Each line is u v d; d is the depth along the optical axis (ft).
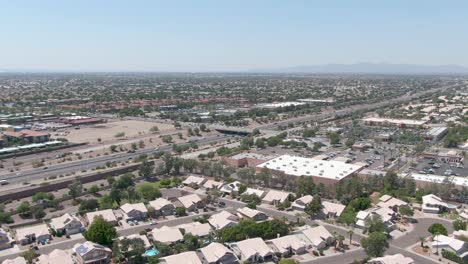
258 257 395.34
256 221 483.92
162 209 515.09
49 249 418.92
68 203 564.30
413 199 572.51
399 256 376.89
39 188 609.01
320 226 449.48
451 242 410.93
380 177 624.18
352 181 585.22
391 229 470.80
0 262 390.83
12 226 473.26
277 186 633.20
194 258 375.66
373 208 515.50
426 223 492.95
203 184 627.05
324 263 391.86
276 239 421.59
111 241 412.98
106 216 484.33
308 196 542.98
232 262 387.96
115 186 590.96
